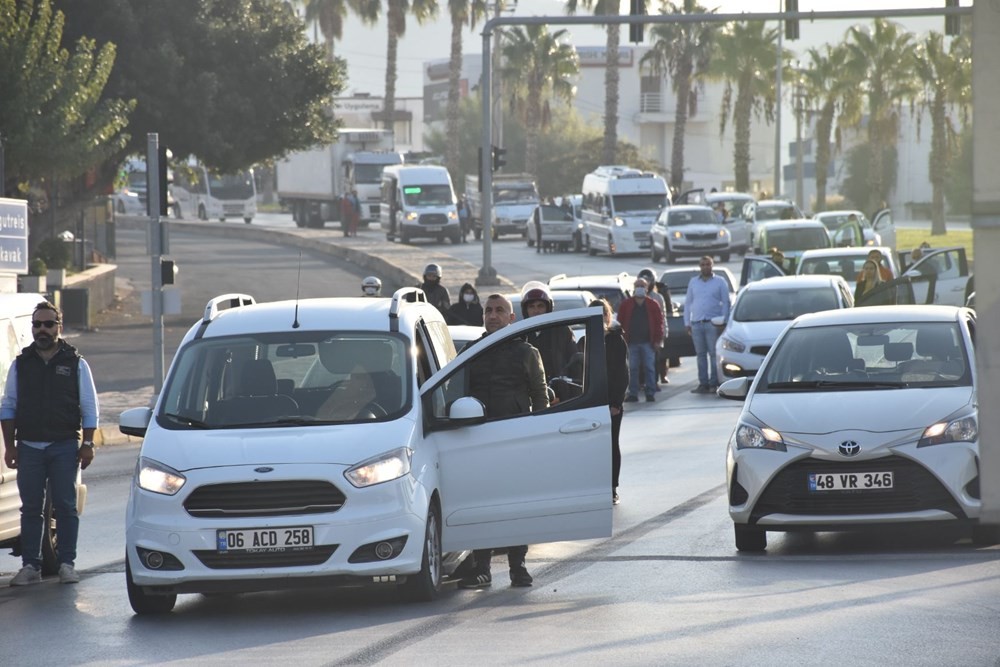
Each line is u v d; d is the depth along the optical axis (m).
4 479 30.17
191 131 111.44
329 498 24.08
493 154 113.81
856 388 30.03
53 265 103.00
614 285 70.31
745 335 63.19
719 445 46.62
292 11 123.00
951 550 28.16
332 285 124.00
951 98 190.25
